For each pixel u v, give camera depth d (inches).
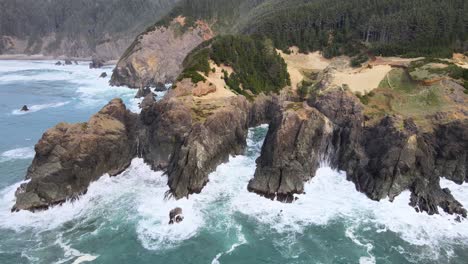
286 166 2234.3
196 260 1670.8
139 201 2127.2
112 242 1776.6
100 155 2317.9
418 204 2087.8
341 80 3221.0
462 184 2331.4
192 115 2637.8
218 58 3624.5
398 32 3929.6
